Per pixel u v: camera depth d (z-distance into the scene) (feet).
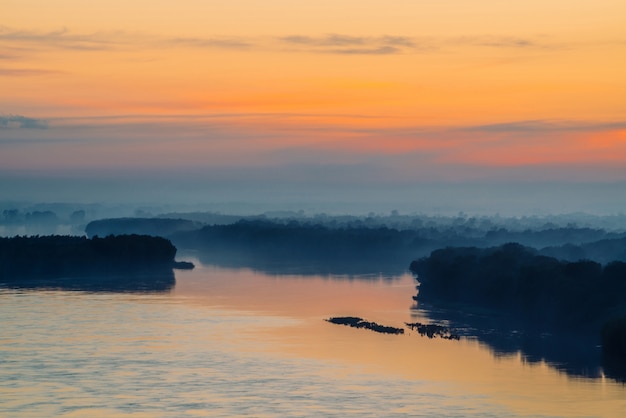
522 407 499.10
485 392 531.50
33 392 530.68
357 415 481.05
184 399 514.68
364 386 545.44
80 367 597.11
